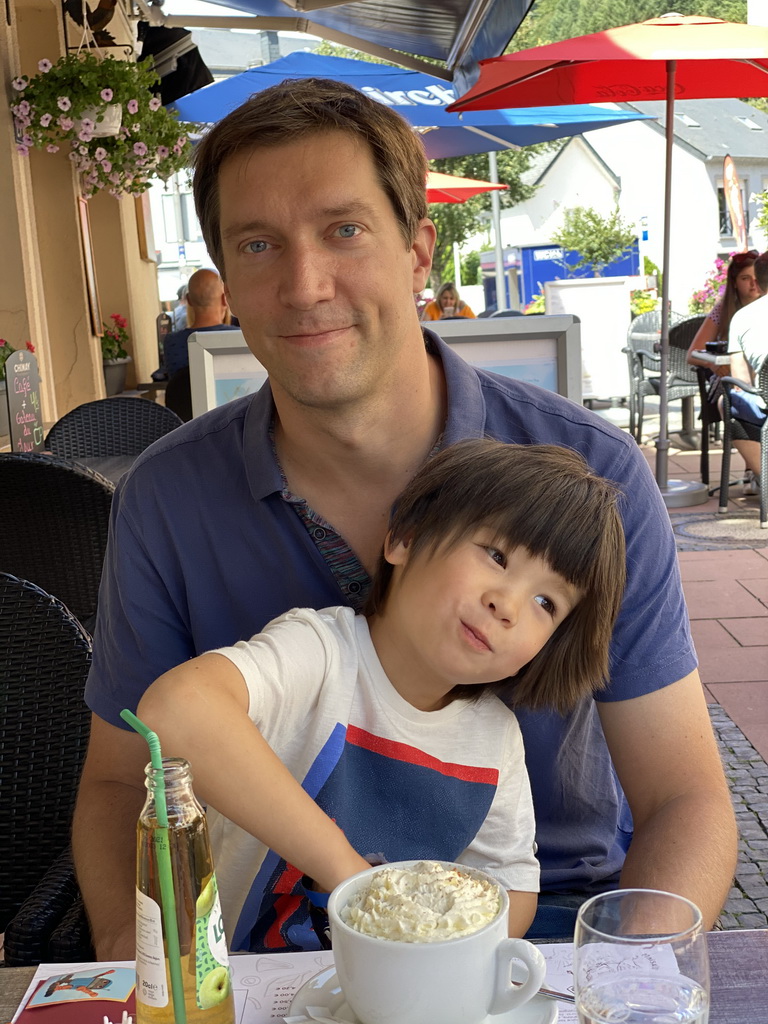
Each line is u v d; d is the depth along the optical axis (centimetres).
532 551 135
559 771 164
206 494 162
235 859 140
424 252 160
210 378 316
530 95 737
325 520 159
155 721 116
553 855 168
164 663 166
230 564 162
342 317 147
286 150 145
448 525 138
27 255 642
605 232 3177
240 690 126
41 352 691
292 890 140
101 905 136
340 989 105
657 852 142
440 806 143
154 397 917
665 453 775
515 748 148
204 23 844
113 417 450
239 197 147
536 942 117
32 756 176
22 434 459
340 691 140
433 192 1298
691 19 697
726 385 708
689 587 564
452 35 793
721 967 108
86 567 322
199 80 816
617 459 161
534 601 137
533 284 3262
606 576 140
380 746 142
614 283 1254
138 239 1088
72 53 652
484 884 102
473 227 3328
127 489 167
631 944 90
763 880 288
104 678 166
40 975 113
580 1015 92
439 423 166
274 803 116
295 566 160
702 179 3725
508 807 146
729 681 434
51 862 174
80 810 155
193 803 96
